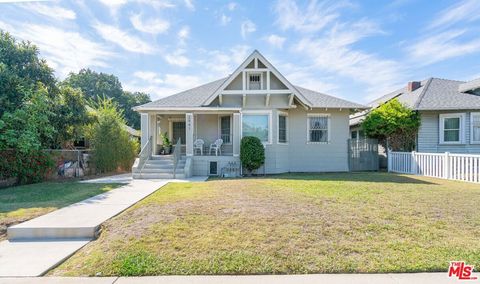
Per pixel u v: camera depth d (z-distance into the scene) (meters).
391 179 10.30
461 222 4.77
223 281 3.19
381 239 4.12
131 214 5.46
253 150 12.91
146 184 9.92
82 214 5.55
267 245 3.93
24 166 10.58
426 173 11.65
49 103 12.26
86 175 14.30
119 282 3.18
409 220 4.86
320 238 4.15
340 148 15.28
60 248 4.22
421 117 15.03
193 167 13.58
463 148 14.37
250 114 14.24
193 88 17.78
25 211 5.88
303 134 15.23
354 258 3.61
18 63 12.17
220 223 4.72
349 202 6.11
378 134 15.04
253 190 7.73
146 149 13.54
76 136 14.78
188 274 3.34
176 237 4.20
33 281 3.21
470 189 7.77
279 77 13.74
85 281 3.21
